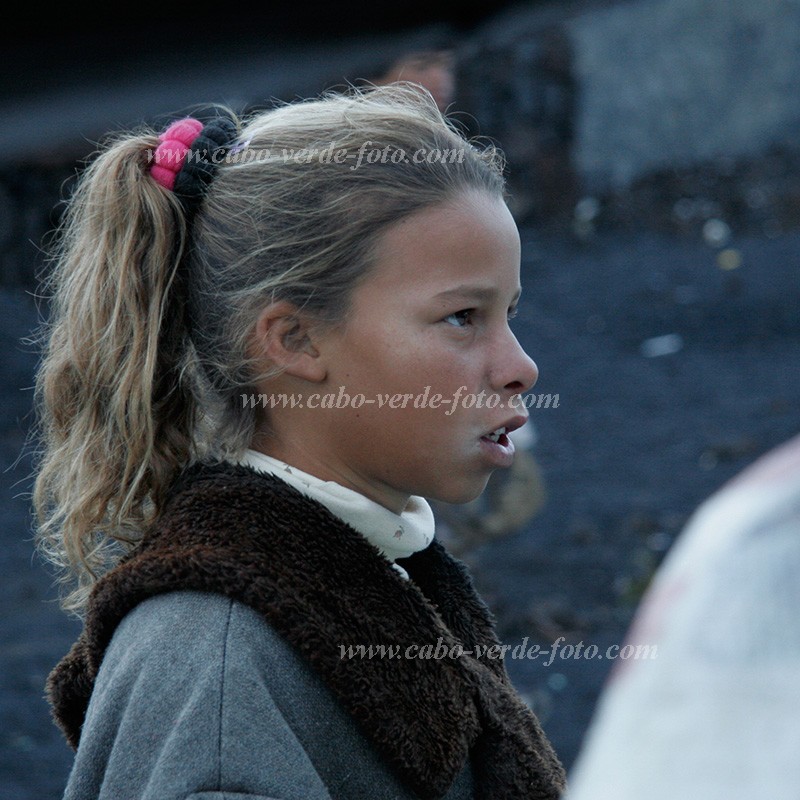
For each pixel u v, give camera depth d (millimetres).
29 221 32812
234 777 4070
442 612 5512
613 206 49750
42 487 5527
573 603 19203
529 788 4914
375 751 4488
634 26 51344
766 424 28797
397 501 5207
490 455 4918
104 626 4660
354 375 4848
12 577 20766
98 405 5266
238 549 4512
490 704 4965
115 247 5168
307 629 4371
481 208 4895
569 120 49531
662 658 1724
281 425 5055
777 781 1578
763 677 1634
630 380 32656
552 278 42438
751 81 56562
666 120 53344
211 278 5035
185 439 5234
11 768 14219
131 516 5266
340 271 4785
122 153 5281
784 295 39625
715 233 47969
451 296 4773
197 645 4301
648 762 1664
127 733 4246
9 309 32094
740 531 1721
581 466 26547
